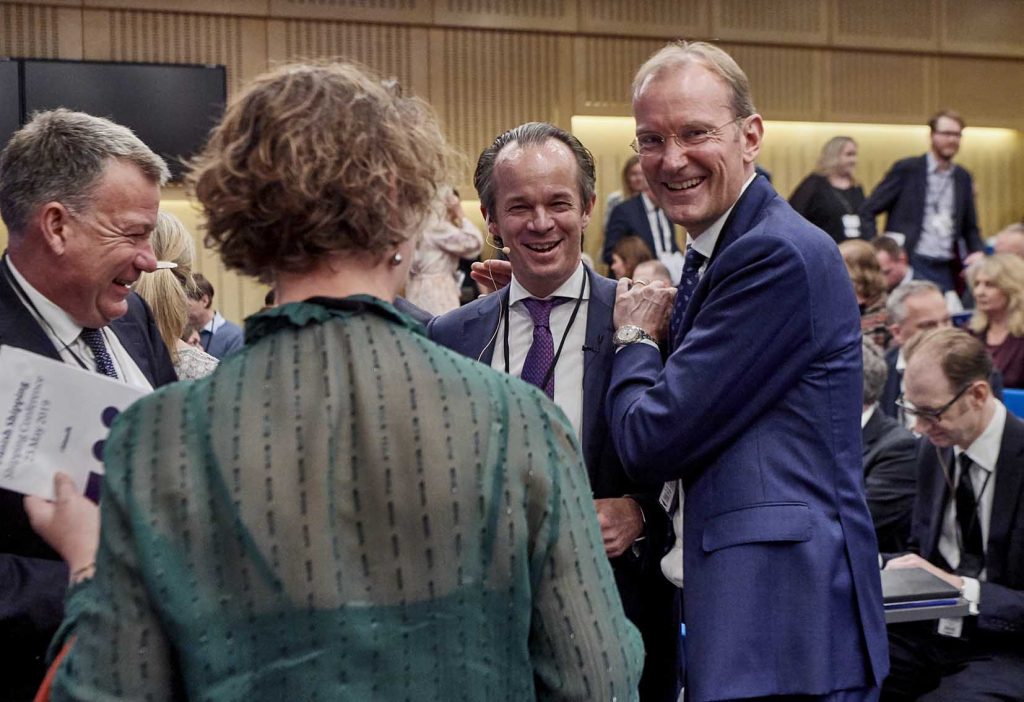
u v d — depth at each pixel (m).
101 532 1.13
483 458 1.16
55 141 1.87
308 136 1.17
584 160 2.34
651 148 2.17
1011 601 2.97
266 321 1.19
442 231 5.53
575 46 9.47
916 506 3.35
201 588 1.10
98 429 1.52
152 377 2.16
